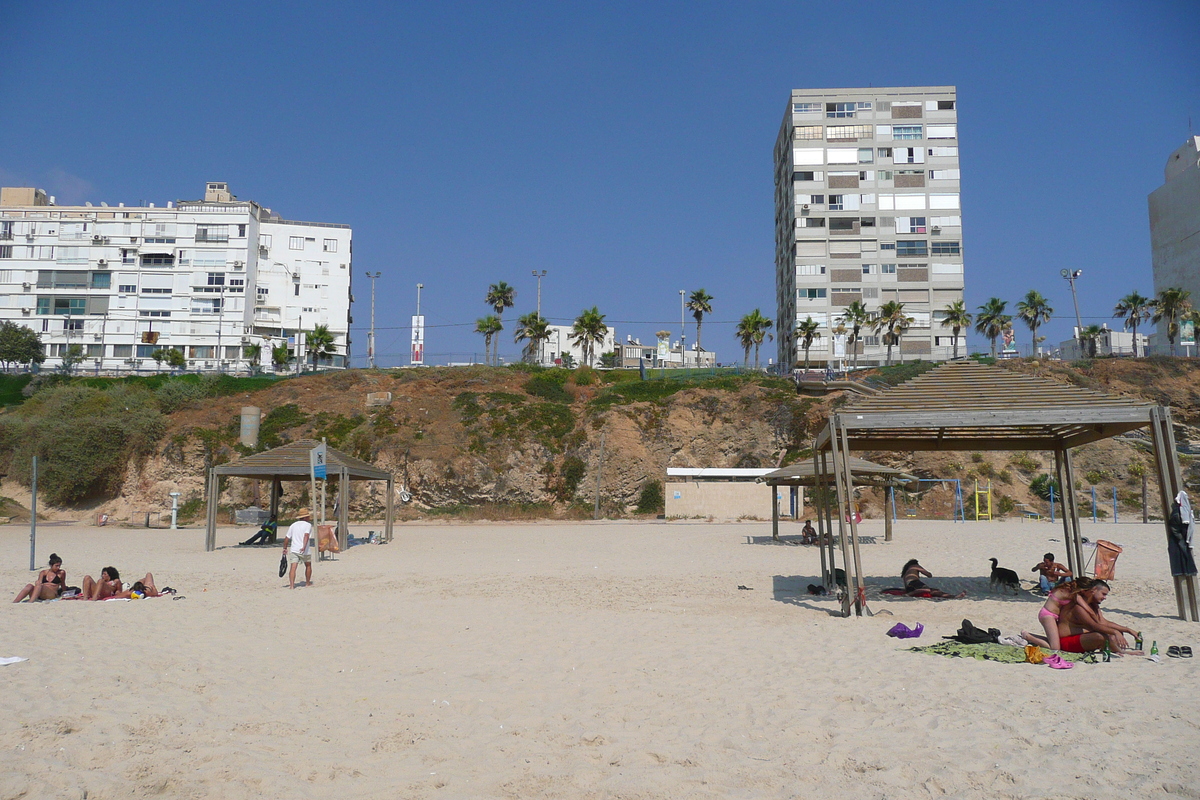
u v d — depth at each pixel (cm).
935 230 8231
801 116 8425
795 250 8344
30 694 736
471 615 1278
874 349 8100
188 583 1761
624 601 1438
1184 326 6253
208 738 617
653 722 670
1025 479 4675
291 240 9600
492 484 5031
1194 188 7194
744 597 1491
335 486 4978
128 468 5138
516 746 609
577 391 6175
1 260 8831
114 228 8981
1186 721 634
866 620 1214
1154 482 4441
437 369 6331
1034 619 1223
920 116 8356
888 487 2997
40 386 6531
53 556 1484
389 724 666
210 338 8919
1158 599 1383
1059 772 528
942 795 496
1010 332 7581
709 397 5447
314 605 1395
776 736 623
